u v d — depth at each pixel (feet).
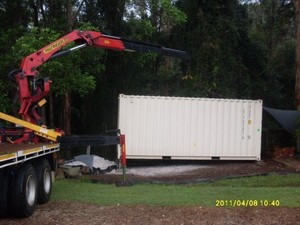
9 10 53.83
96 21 61.05
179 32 73.46
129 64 67.10
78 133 74.23
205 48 70.90
